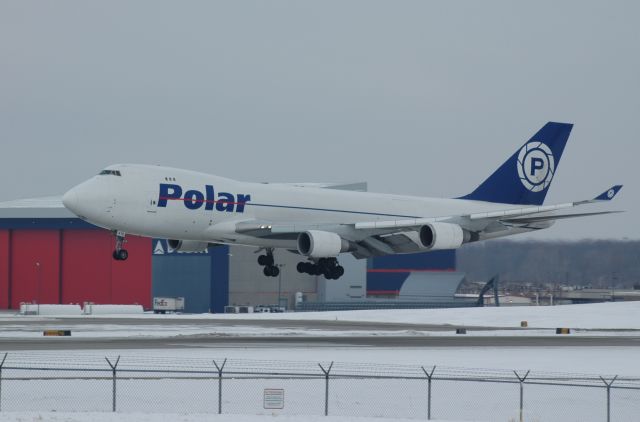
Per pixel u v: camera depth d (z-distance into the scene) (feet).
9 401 326.65
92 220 581.12
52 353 427.74
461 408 342.85
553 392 376.07
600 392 376.48
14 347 463.01
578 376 388.57
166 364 395.14
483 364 426.10
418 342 542.57
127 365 391.86
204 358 412.98
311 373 375.86
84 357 411.13
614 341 581.12
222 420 293.84
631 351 506.48
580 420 337.31
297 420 299.38
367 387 368.07
